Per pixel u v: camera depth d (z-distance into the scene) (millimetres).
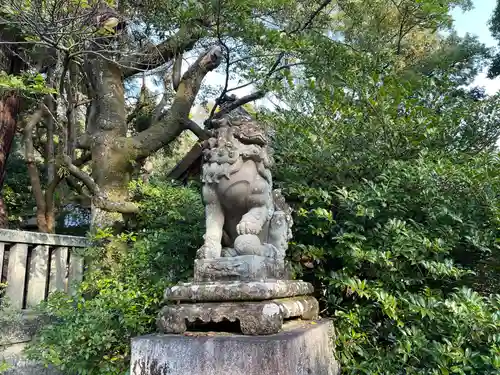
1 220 6613
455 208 3039
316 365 2324
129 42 5531
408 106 3723
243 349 1942
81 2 3939
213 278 2414
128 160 5812
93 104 6332
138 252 4055
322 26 6570
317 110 4020
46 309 3609
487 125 3971
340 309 3225
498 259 3277
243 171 2697
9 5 3941
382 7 6246
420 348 2570
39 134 9773
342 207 3393
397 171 3223
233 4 5211
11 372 3531
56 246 4523
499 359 2264
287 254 3523
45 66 6379
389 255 2842
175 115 6043
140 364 2117
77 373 3518
